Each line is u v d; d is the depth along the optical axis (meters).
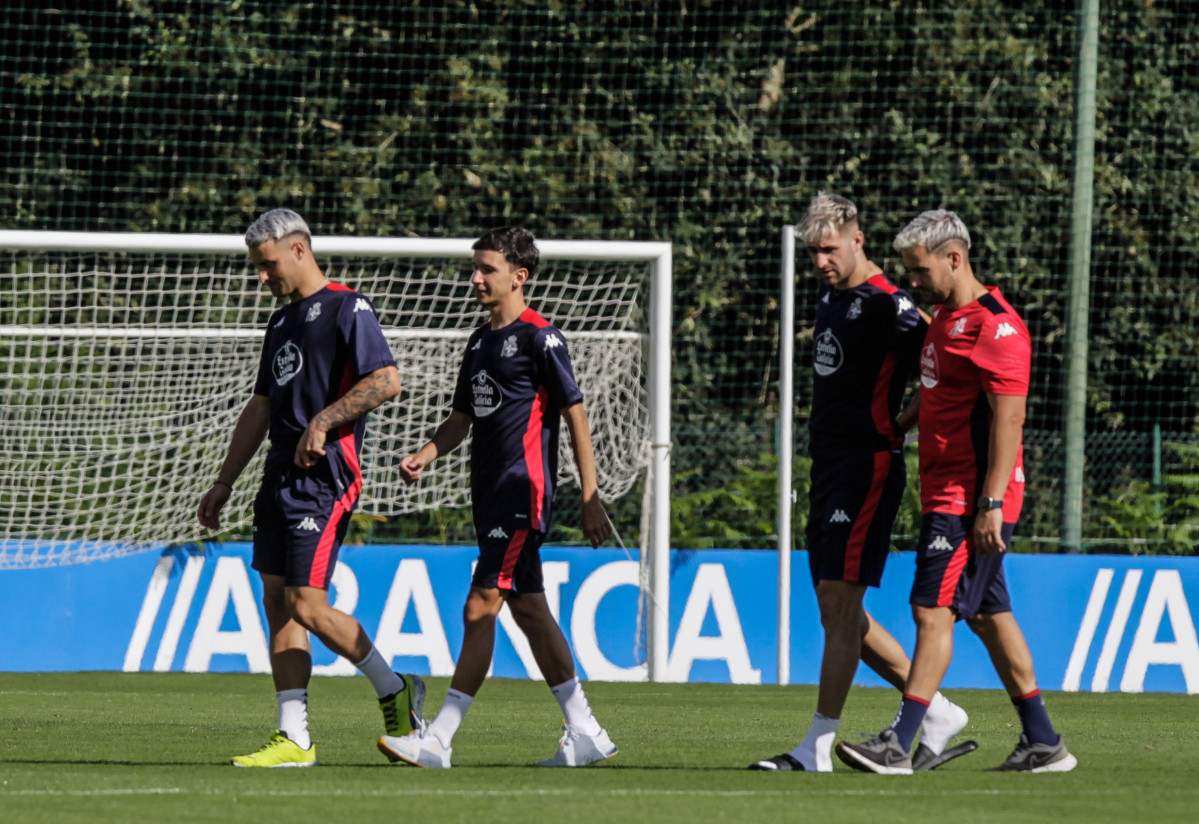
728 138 63.06
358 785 17.12
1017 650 19.62
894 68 64.00
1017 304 63.50
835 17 64.00
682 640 42.19
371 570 41.66
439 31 63.00
